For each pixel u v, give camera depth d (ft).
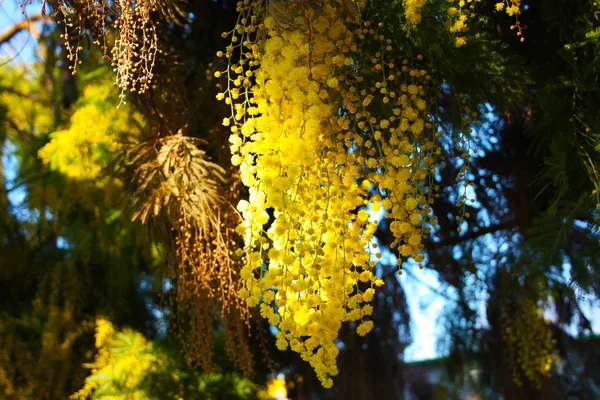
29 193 11.89
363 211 4.17
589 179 4.79
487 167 8.45
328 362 3.82
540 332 10.01
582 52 4.91
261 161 3.96
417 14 4.42
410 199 4.11
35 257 12.98
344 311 3.93
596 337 12.22
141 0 4.93
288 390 13.51
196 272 5.82
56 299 12.25
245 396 11.46
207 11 6.38
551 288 8.81
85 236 12.12
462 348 12.01
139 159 6.17
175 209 5.78
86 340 12.08
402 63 5.09
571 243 6.30
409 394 18.17
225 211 5.82
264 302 3.95
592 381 12.46
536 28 5.31
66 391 11.40
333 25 4.55
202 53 6.77
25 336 11.80
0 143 12.37
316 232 4.10
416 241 4.14
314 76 4.23
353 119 4.97
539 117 5.22
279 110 4.11
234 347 6.48
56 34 9.23
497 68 5.04
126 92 7.33
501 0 5.22
